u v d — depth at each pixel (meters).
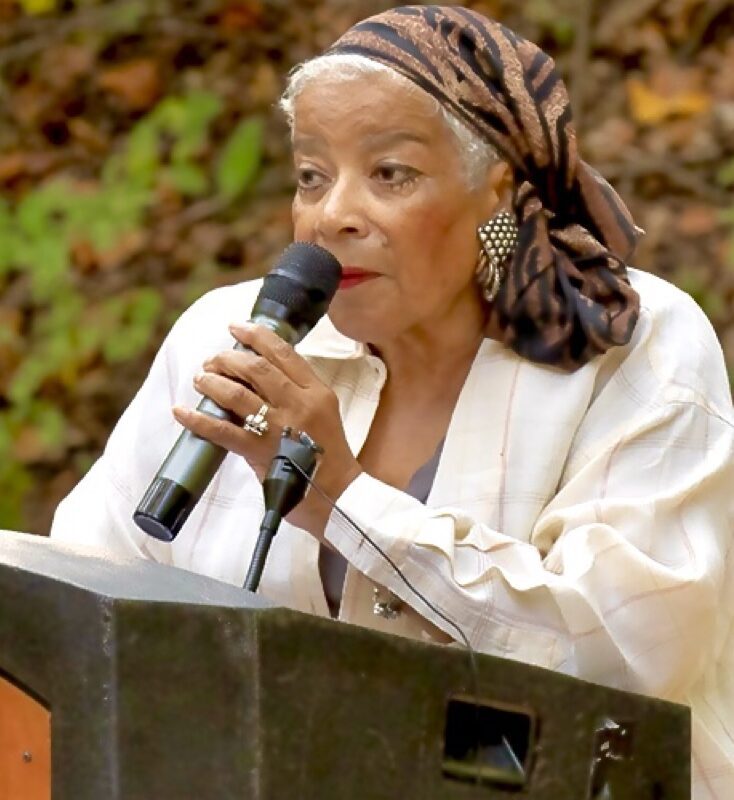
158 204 15.37
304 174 6.38
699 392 6.52
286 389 5.79
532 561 6.07
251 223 15.30
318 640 4.54
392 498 6.02
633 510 6.21
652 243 14.41
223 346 7.05
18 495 14.98
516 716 5.15
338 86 6.25
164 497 5.62
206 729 4.37
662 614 6.06
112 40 15.84
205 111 15.48
